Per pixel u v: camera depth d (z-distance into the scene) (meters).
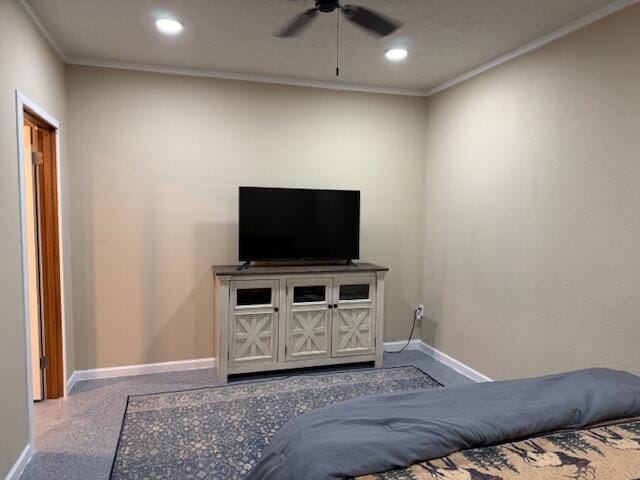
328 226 3.79
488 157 3.40
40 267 3.04
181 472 2.23
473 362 3.59
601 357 2.48
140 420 2.78
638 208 2.27
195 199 3.67
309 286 3.57
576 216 2.63
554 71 2.78
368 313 3.75
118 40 2.98
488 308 3.41
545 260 2.86
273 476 1.36
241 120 3.75
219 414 2.87
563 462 1.27
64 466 2.28
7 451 2.08
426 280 4.27
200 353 3.76
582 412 1.51
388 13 2.53
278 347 3.52
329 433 1.36
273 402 3.07
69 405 3.00
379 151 4.15
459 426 1.37
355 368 3.81
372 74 3.70
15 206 2.22
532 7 2.44
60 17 2.62
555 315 2.79
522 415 1.46
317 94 3.94
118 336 3.55
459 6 2.44
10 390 2.12
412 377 3.60
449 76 3.73
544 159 2.86
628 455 1.31
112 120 3.44
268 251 3.65
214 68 3.56
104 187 3.46
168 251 3.63
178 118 3.59
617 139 2.37
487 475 1.20
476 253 3.55
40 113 2.68
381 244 4.23
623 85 2.33
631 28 2.29
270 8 2.49
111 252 3.50
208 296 3.74
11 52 2.21
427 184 4.25
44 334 3.06
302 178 3.95
